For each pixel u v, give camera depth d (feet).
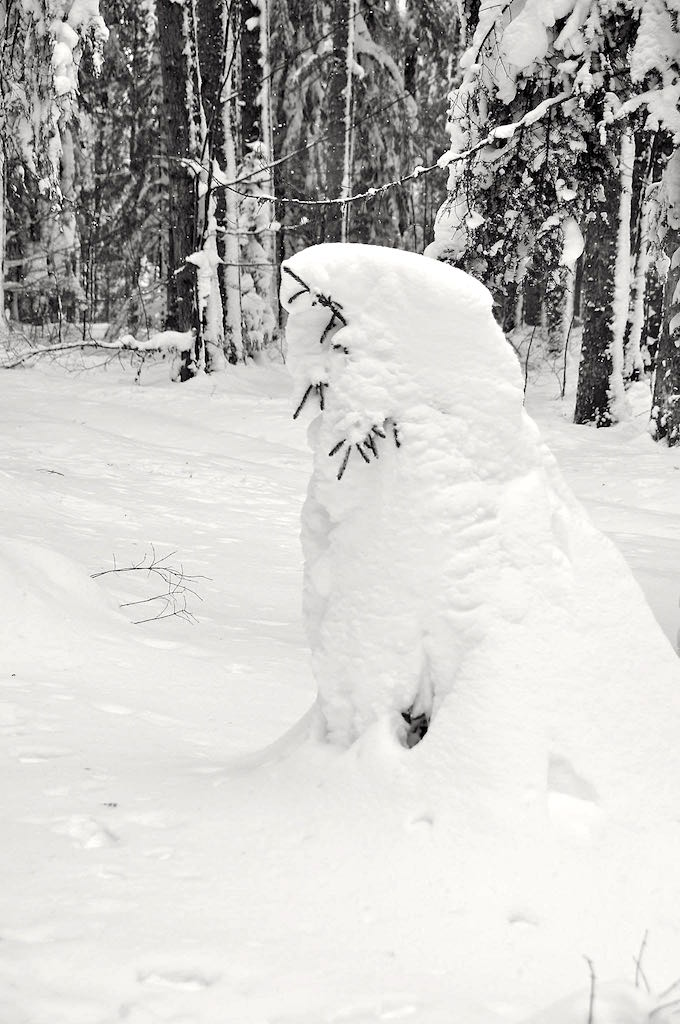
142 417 58.49
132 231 101.60
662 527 42.19
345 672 10.09
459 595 9.58
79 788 11.23
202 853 9.25
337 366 10.19
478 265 55.77
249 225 84.99
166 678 17.93
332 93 82.33
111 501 38.04
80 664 17.88
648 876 8.26
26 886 8.63
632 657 9.46
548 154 50.70
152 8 96.78
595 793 8.82
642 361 74.64
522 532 9.74
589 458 54.24
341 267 10.08
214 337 73.36
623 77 50.60
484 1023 6.72
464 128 55.62
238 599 26.94
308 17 94.68
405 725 9.81
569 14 49.70
